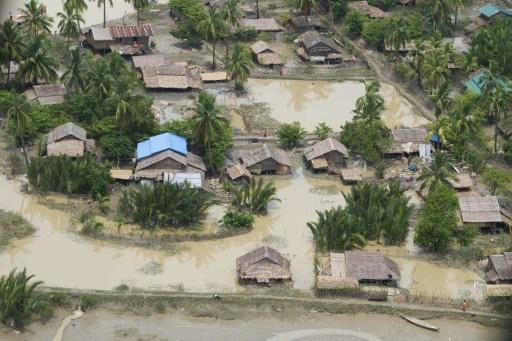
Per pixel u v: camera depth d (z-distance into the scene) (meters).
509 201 150.38
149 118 162.75
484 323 120.81
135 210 141.62
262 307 122.38
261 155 158.00
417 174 159.12
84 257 132.88
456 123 163.88
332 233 134.75
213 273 131.25
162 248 136.00
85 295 121.69
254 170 157.62
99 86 166.75
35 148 162.62
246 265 128.25
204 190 148.25
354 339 117.56
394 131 168.00
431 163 154.88
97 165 148.62
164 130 162.00
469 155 162.38
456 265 134.25
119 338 115.75
